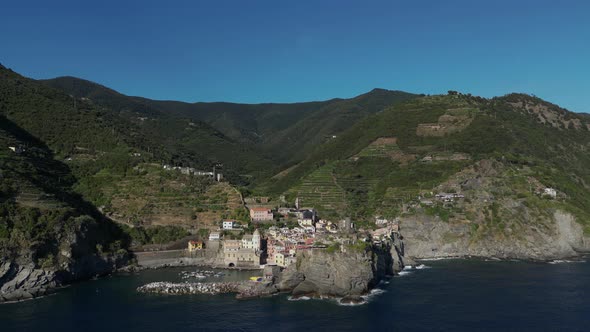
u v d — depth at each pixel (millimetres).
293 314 194500
